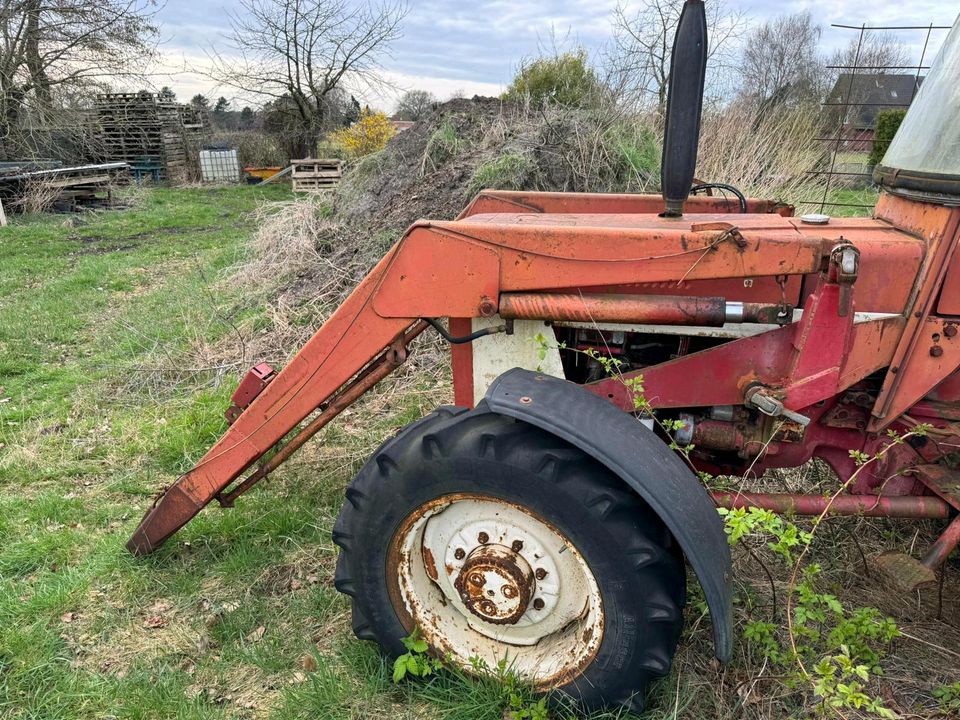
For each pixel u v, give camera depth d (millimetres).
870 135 11094
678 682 2209
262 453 2707
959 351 2129
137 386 5043
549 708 2104
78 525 3410
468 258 2229
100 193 14633
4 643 2584
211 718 2230
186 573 2988
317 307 5773
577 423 1889
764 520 1943
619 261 2146
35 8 16594
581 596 2061
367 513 2127
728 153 6922
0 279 8352
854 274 1944
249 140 21297
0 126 16500
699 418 2422
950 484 2246
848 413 2367
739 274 2107
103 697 2350
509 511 2051
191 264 8875
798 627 2074
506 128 7145
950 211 2021
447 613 2273
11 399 5004
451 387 4582
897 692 2207
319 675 2350
